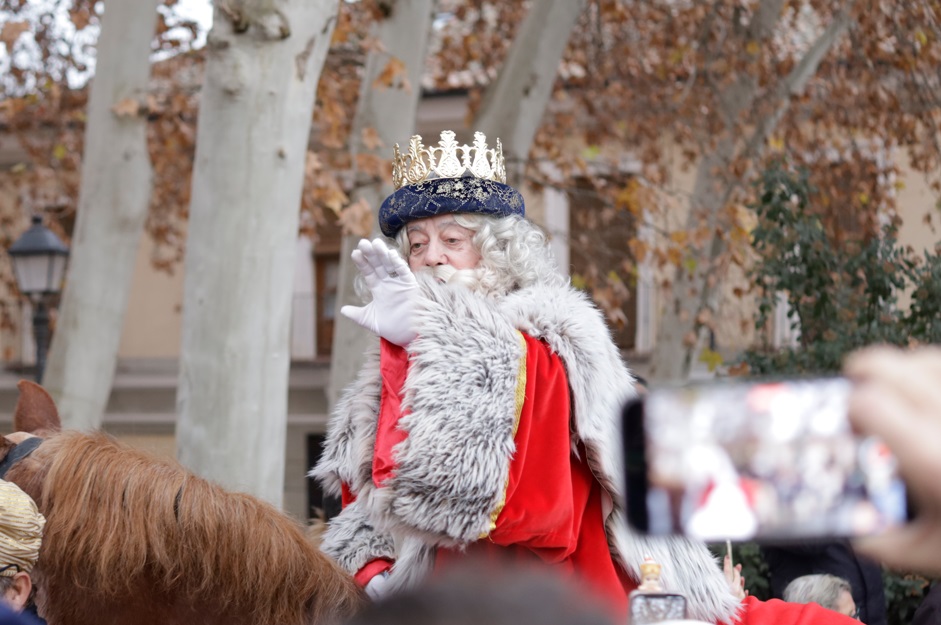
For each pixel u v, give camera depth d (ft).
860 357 2.02
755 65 31.12
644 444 2.19
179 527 6.19
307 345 49.70
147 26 23.57
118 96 23.44
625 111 38.70
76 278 23.43
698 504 2.13
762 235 24.77
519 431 6.64
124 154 23.43
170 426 50.16
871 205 34.40
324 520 13.07
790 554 15.90
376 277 6.93
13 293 46.60
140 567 6.08
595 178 38.50
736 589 7.86
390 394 6.90
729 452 2.13
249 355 15.85
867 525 2.00
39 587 6.07
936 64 30.63
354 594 6.64
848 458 2.02
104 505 6.14
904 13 31.09
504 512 6.55
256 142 15.76
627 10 36.09
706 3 33.53
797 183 25.07
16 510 5.66
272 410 16.10
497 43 37.45
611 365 7.41
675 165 43.14
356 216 22.12
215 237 15.83
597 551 7.04
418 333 6.73
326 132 31.17
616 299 37.50
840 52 34.35
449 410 6.43
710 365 34.78
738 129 31.83
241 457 15.78
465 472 6.33
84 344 23.22
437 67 43.78
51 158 43.68
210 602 6.19
